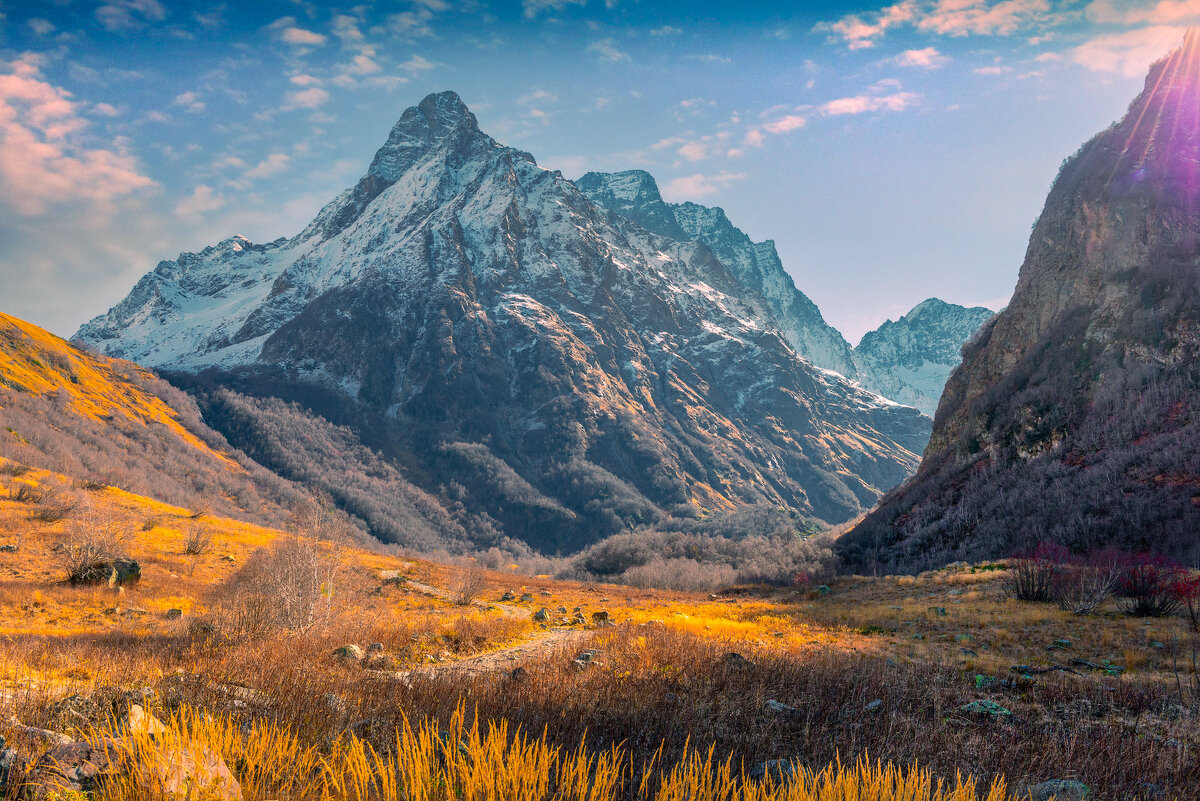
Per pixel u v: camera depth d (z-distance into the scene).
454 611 41.00
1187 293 63.44
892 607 35.34
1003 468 68.06
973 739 8.16
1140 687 12.67
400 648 20.39
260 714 6.97
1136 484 48.94
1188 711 10.38
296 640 18.81
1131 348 64.69
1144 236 73.81
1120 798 6.34
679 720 8.48
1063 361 72.44
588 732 7.71
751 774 5.98
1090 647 20.02
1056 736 8.38
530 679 12.37
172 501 136.12
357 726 7.26
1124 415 58.88
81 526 40.44
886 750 7.33
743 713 9.38
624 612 40.50
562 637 26.08
